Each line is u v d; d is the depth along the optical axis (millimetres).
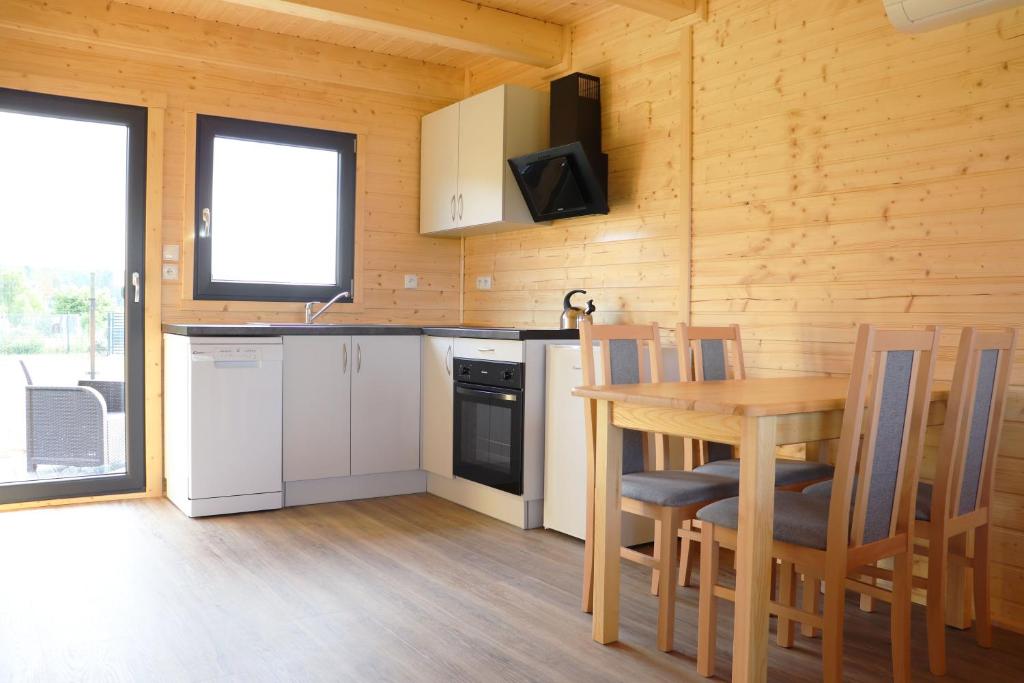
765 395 2395
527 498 3969
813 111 3436
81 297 4500
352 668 2420
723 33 3824
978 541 2680
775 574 3230
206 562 3396
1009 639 2756
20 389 4379
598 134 4461
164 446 4641
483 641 2631
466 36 4398
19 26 4223
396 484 4711
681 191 4008
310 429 4383
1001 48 2826
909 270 3102
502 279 5344
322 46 5082
